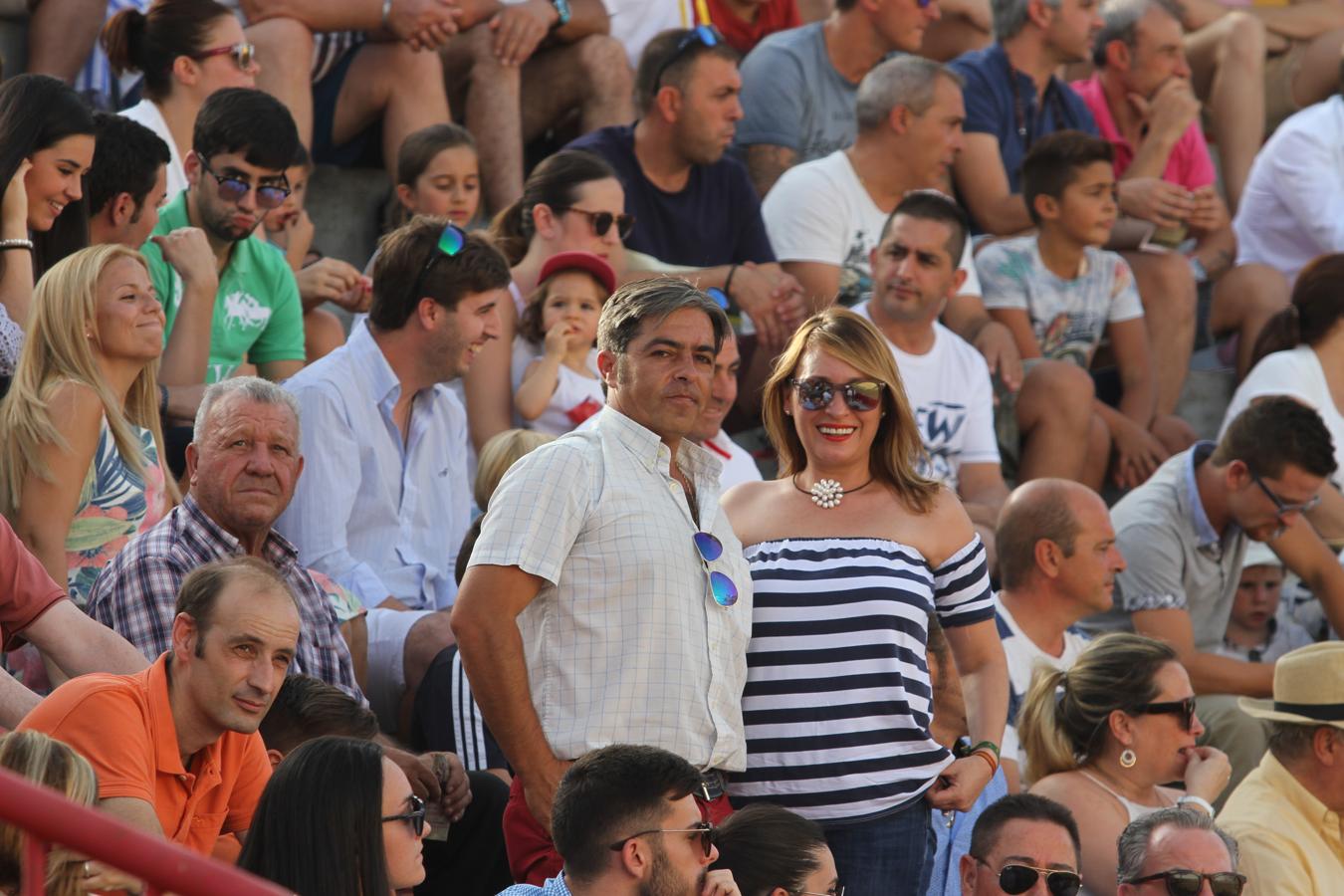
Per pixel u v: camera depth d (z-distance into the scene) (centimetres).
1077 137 2883
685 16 3052
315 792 1236
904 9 2948
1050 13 3106
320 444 1931
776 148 2967
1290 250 3378
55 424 1611
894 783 1454
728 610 1429
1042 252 2934
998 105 3100
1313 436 2461
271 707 1513
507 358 2314
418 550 2036
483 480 1959
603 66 2866
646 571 1383
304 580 1702
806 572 1487
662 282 1449
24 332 1789
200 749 1355
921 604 1484
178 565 1586
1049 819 1612
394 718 1859
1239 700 2184
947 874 1733
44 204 1853
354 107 2650
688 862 1240
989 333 2756
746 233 2691
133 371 1698
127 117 2020
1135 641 1948
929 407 2552
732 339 2181
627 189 2586
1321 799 1964
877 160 2753
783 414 1585
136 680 1330
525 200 2419
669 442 1446
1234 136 3641
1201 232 3319
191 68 2281
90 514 1656
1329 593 2586
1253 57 3644
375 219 2727
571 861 1245
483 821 1673
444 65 2789
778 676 1463
